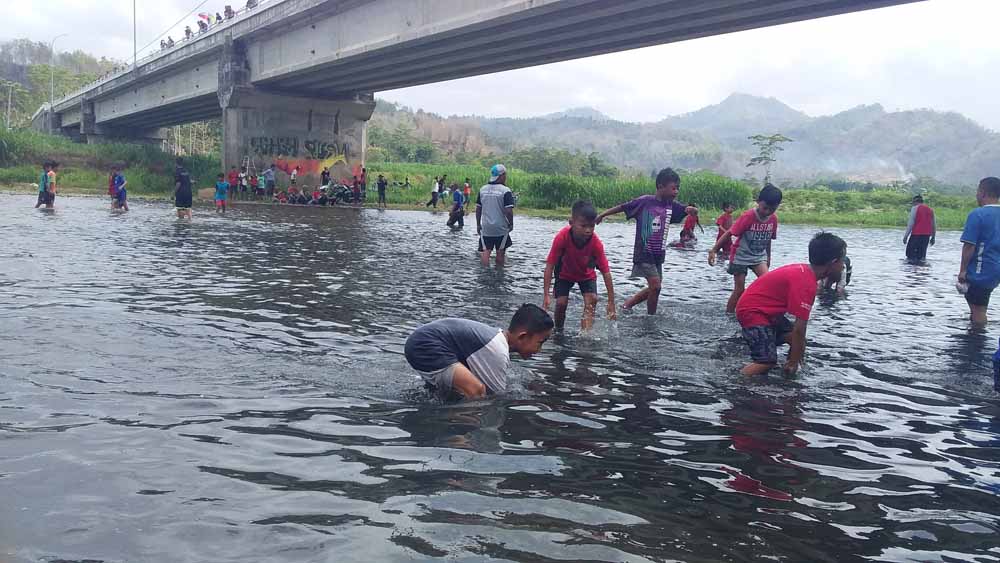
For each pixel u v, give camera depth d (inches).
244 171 1429.6
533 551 93.0
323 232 688.4
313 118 1492.4
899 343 262.2
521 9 771.4
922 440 151.2
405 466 121.4
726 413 164.1
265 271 379.6
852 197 1860.2
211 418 141.6
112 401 149.0
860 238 995.3
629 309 311.9
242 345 207.2
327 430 138.3
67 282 308.8
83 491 104.8
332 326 241.6
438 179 1401.3
